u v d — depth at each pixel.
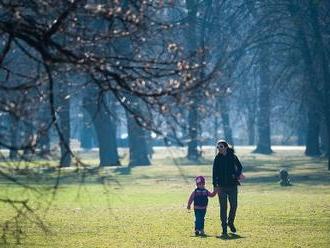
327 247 33.75
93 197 61.50
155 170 106.19
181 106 16.98
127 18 17.23
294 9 103.56
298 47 104.19
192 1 83.19
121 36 17.47
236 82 121.38
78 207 52.56
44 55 16.88
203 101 17.34
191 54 17.38
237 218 45.28
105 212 49.53
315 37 100.94
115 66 17.22
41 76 17.36
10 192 60.69
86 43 17.38
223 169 38.09
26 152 16.25
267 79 136.75
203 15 105.94
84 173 17.30
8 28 16.80
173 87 16.83
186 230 40.31
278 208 51.03
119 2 17.23
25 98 16.89
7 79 18.28
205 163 127.50
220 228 40.94
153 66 17.61
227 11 118.00
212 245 34.56
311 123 141.75
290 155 156.38
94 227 41.69
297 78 116.88
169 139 17.06
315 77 103.69
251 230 39.84
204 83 16.95
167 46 17.69
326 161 125.12
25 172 16.39
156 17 18.00
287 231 39.25
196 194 38.50
